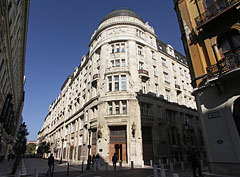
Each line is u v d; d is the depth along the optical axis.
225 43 9.98
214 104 9.54
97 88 25.22
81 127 31.17
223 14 9.55
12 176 11.41
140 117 21.83
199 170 9.78
